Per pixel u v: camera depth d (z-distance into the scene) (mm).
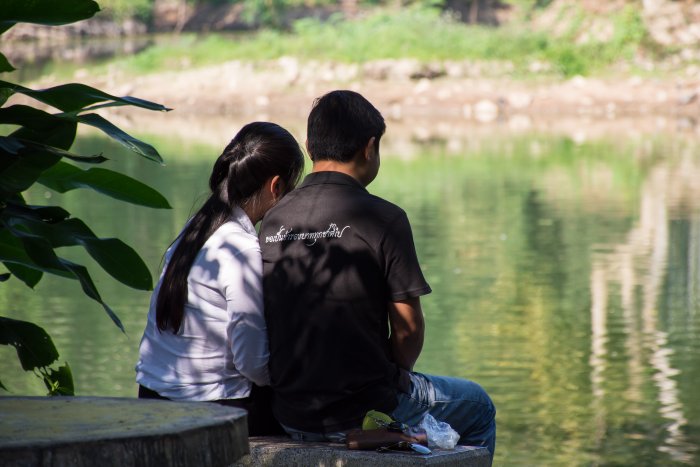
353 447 6152
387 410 6375
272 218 6578
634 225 28641
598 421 14039
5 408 4492
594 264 23797
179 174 38969
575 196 33781
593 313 19578
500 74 70125
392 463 5988
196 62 75438
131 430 4160
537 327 18562
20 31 116312
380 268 6289
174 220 29000
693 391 15102
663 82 67938
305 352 6336
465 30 75250
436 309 19953
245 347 6379
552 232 27672
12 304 19766
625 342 17750
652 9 74500
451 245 26031
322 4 118250
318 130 6633
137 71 75188
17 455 3939
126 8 125875
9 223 5391
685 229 27922
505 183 36812
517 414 14336
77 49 100938
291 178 6785
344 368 6297
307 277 6340
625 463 12602
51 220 5613
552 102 66250
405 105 67312
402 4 105000
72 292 20797
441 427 6348
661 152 45406
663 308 19922
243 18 114125
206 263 6504
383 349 6430
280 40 76562
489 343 17656
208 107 68688
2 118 5461
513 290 21375
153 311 6766
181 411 4461
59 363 16078
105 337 17625
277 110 67938
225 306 6492
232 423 4336
